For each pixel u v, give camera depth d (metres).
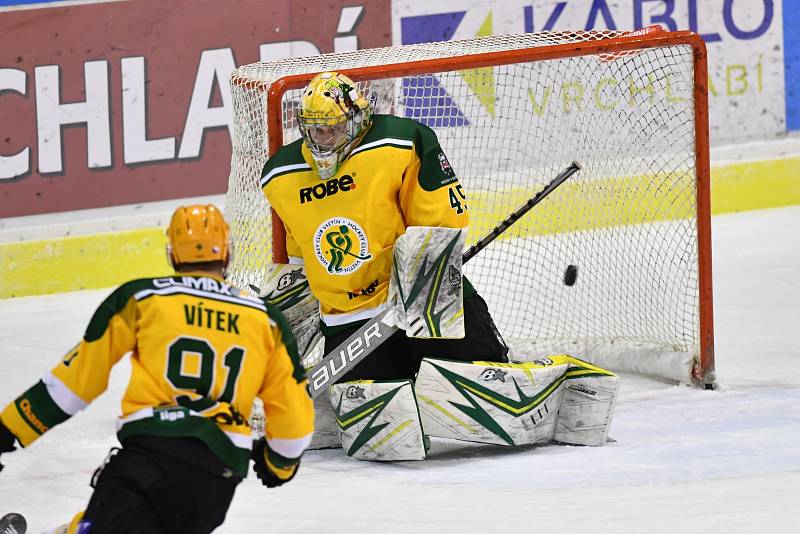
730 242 33.38
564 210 26.19
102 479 9.62
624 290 23.64
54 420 9.91
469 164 30.14
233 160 19.52
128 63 31.97
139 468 9.55
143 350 9.92
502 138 30.09
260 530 13.04
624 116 30.98
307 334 17.86
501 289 26.78
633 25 35.16
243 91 19.27
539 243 26.58
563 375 16.94
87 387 9.90
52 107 31.62
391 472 16.03
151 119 32.31
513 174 29.44
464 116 29.91
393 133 16.30
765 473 14.76
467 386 16.34
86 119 31.88
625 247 24.05
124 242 32.47
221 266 10.45
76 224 32.16
